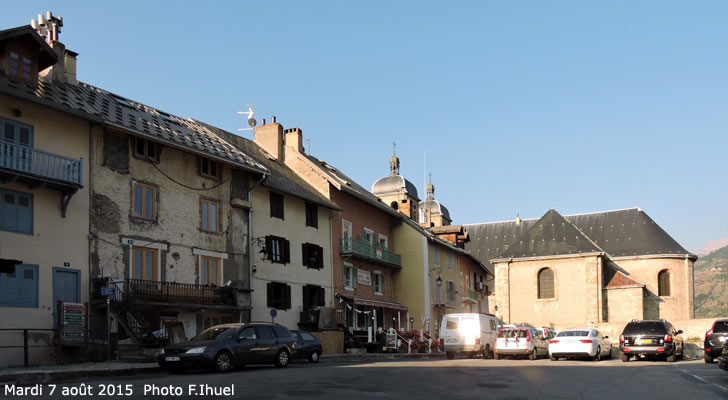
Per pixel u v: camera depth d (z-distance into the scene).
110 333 23.62
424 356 37.19
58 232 23.56
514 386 15.48
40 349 22.38
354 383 15.68
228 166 32.12
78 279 24.05
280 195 35.97
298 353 26.17
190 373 20.00
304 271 37.41
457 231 61.34
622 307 57.31
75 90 27.09
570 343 28.88
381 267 48.06
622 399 13.22
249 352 20.95
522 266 60.22
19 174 21.67
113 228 25.72
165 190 28.36
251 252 32.84
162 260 27.70
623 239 66.75
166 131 29.06
